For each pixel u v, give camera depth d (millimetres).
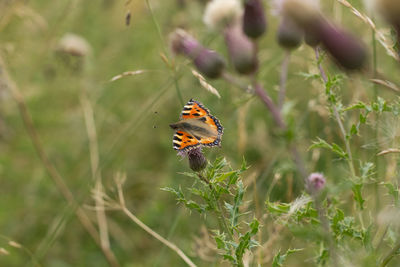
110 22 13594
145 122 11180
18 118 11648
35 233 9641
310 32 3340
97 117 11594
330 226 4777
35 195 10344
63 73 11312
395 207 4586
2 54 10117
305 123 8812
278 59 8570
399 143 5297
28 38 11148
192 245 7203
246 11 3820
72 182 10391
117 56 12492
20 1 9820
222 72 4480
